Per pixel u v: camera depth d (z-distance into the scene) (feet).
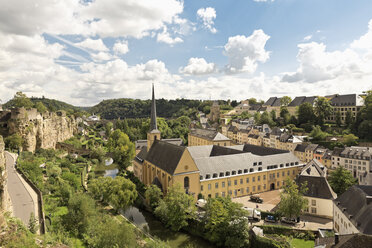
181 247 170.60
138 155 352.28
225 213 166.50
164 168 244.42
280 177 285.64
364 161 334.24
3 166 122.01
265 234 170.30
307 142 453.58
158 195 220.23
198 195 234.99
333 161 370.53
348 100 526.98
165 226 195.83
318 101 530.68
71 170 293.02
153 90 337.72
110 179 221.05
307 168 266.98
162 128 598.34
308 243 164.66
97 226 152.87
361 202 155.53
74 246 128.67
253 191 268.00
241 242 157.58
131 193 209.26
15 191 180.86
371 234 131.44
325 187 209.97
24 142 321.32
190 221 190.90
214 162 255.50
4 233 92.43
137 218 214.90
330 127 500.33
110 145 447.42
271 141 500.33
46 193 195.31
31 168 224.94
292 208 187.21
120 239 133.39
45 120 395.34
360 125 432.25
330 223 193.98
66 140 497.87
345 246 109.40
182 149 232.32
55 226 141.28
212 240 170.30
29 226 116.26
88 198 175.73
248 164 268.00
